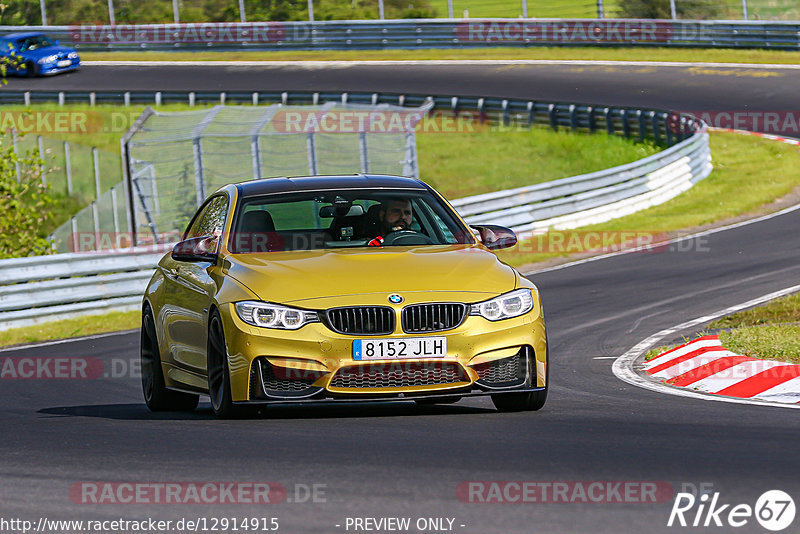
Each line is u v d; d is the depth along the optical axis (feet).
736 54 485.15
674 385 104.78
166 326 97.40
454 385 79.77
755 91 424.05
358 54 558.15
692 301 161.07
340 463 66.18
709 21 495.41
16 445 78.02
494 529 52.13
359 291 80.18
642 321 147.64
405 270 83.05
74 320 190.08
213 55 582.76
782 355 110.42
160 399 100.32
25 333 178.70
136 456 70.95
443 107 445.37
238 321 80.43
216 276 87.30
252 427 79.97
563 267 210.79
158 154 345.51
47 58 541.34
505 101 432.25
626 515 53.98
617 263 209.05
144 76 541.34
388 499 57.47
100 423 88.38
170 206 324.80
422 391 79.30
